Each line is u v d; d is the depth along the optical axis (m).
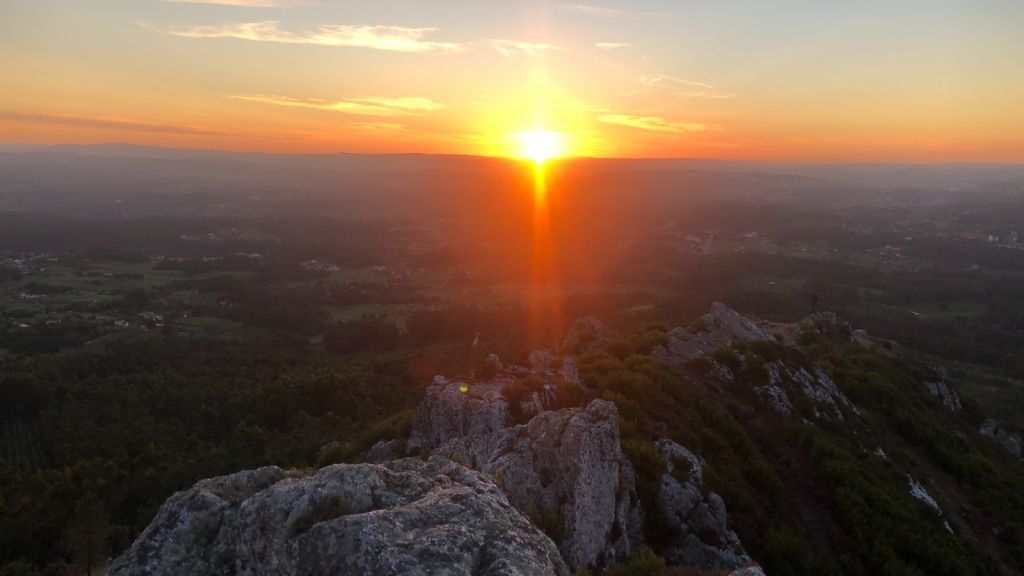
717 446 37.41
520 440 27.44
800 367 53.25
